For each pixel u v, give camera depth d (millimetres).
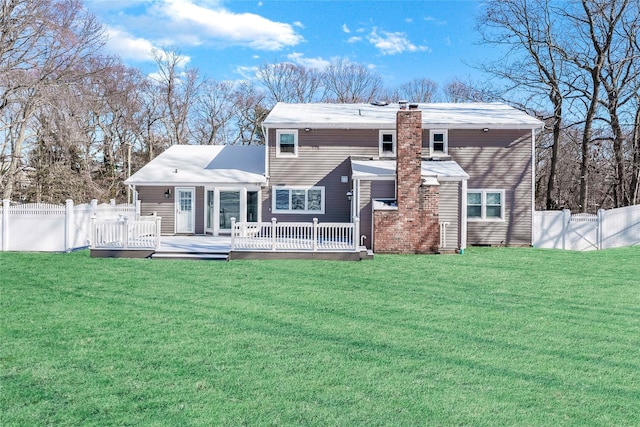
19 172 30656
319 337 6516
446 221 17000
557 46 25297
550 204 26938
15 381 4910
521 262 14023
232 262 13703
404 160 16031
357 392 4668
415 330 6898
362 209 17328
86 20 26547
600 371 5270
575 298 9164
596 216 19594
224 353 5816
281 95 52125
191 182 20828
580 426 3998
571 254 16219
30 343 6164
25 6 24094
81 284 10273
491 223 20000
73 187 31688
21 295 9148
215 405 4359
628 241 19484
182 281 10703
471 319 7543
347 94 52906
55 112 26250
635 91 24688
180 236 20562
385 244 16062
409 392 4676
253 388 4754
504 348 6070
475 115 21750
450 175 17000
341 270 12375
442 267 12953
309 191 20969
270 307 8266
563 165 34969
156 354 5762
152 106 45031
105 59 28672
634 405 4406
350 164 20719
